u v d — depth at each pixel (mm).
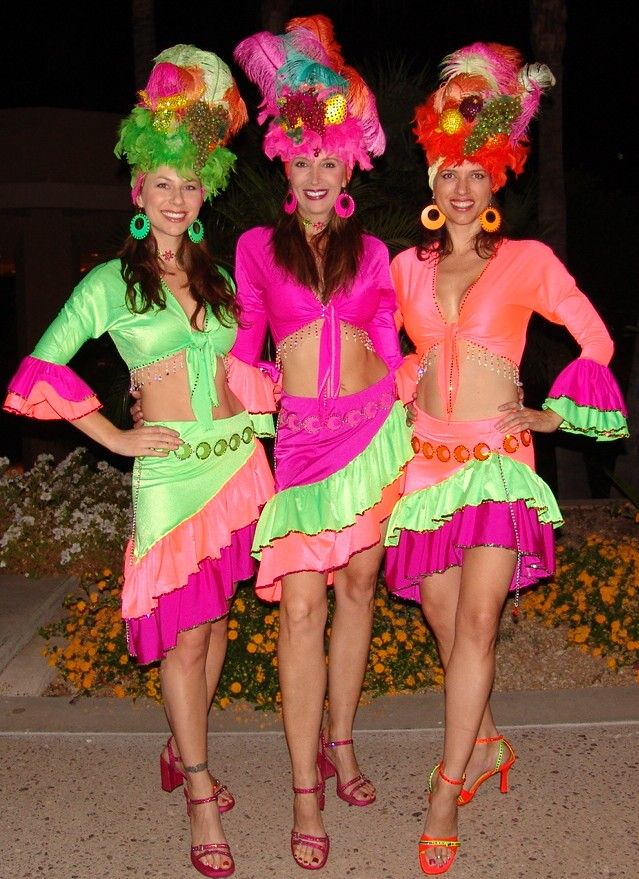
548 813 3449
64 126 11047
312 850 3207
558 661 4660
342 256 3299
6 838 3361
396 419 3438
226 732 4062
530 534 3303
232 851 3293
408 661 4410
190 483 3244
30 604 5223
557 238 7242
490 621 3232
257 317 3461
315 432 3328
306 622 3281
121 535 6020
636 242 12062
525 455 3385
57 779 3732
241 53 3352
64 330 3166
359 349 3387
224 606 3287
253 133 5801
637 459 7469
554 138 7180
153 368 3254
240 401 3502
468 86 3361
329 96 3264
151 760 3863
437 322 3441
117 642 4508
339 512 3270
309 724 3258
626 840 3275
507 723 4082
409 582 3598
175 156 3152
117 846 3318
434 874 3137
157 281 3203
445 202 3396
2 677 4520
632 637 4641
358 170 5656
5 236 11852
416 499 3455
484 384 3377
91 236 11922
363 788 3566
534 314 6430
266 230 3400
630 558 5086
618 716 4105
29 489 6633
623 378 11492
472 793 3525
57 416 3184
